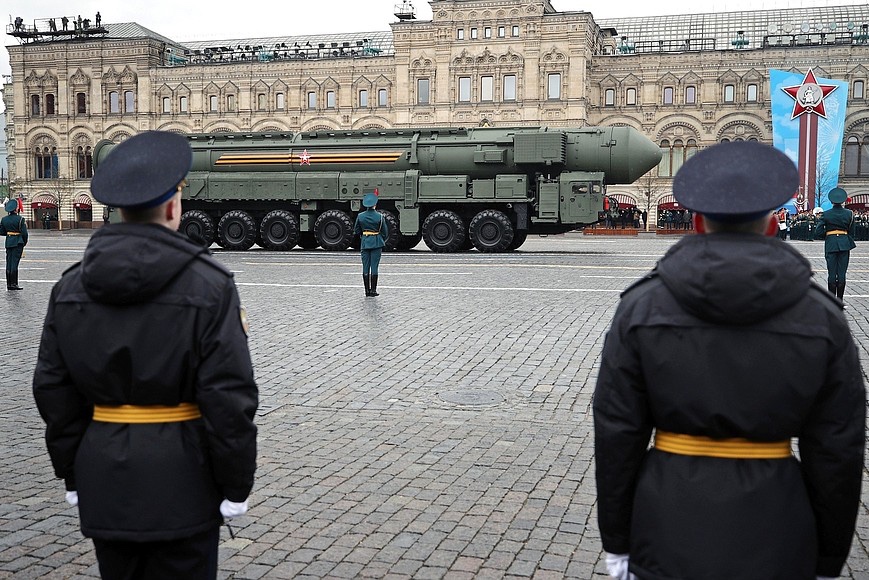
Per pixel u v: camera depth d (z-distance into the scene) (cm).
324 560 491
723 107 6025
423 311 1503
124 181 315
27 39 7306
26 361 1085
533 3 5928
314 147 3231
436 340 1220
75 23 6994
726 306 262
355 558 493
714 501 271
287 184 3212
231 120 6619
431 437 740
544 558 493
